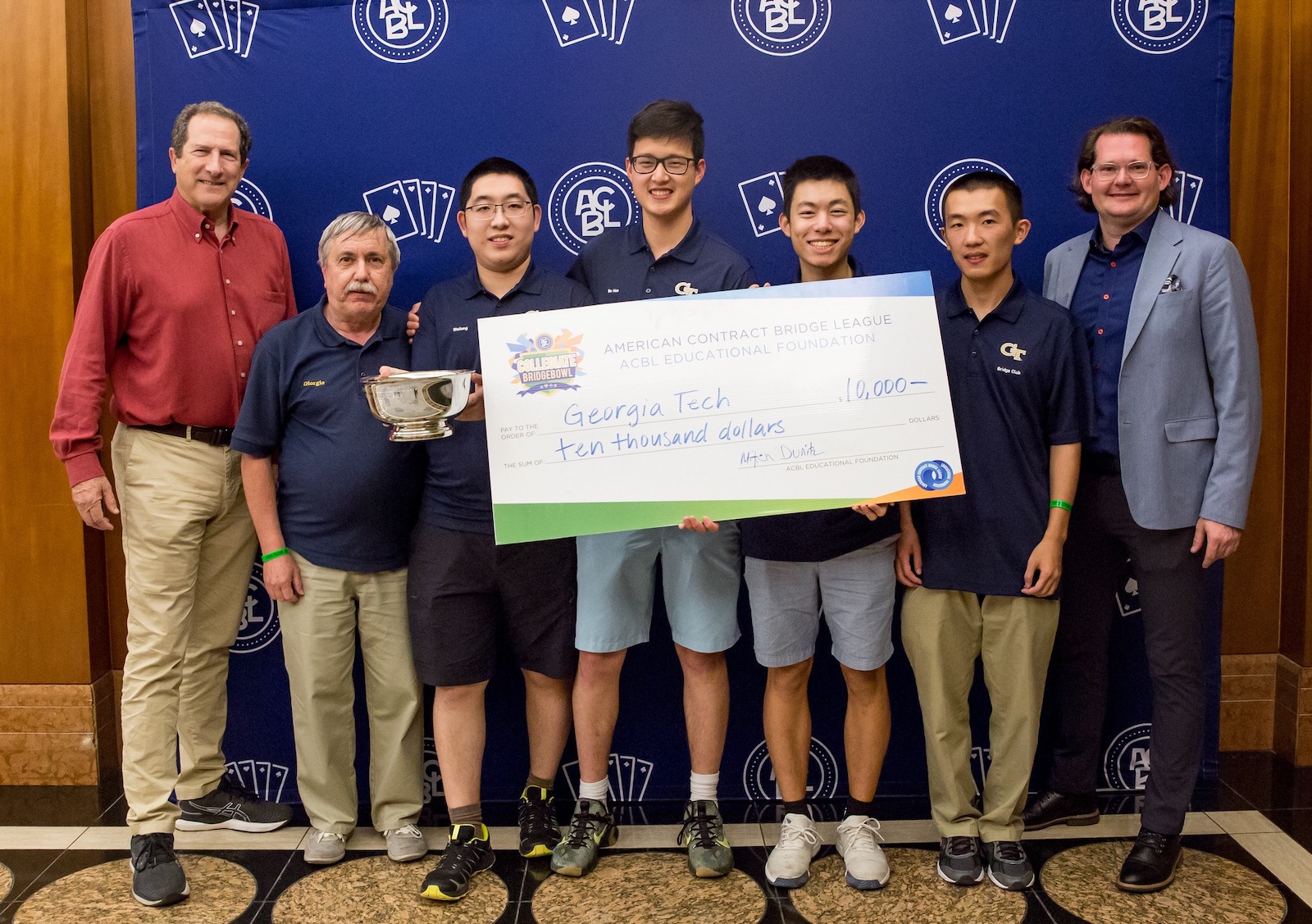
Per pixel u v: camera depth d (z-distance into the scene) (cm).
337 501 220
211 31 246
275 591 224
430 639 221
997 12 246
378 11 246
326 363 221
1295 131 262
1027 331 208
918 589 219
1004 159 249
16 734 264
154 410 223
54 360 255
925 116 248
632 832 244
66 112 249
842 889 215
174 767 222
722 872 220
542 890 217
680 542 222
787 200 214
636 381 209
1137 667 259
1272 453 272
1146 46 246
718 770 235
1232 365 205
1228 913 204
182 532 224
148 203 248
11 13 247
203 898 214
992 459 209
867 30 246
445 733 226
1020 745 214
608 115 248
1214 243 207
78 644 263
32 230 252
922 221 251
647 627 232
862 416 206
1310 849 228
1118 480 219
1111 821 245
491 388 210
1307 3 256
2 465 258
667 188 217
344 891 217
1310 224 258
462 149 249
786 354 208
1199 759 215
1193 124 247
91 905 210
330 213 251
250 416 219
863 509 206
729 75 248
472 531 219
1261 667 278
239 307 230
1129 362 212
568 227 252
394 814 234
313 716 227
